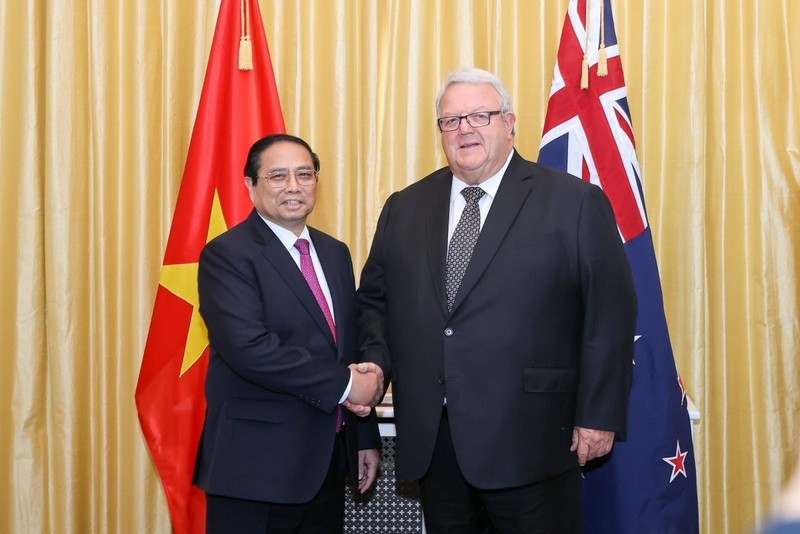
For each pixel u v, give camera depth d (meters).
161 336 2.61
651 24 2.80
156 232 2.84
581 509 2.12
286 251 2.10
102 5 2.78
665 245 2.80
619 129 2.59
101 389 2.83
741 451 2.78
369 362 2.10
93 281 2.83
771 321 2.75
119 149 2.80
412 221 2.20
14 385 2.78
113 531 2.86
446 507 2.12
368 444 2.26
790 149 2.74
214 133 2.65
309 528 2.11
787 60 2.73
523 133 2.84
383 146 2.83
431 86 2.84
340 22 2.82
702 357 2.77
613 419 1.96
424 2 2.83
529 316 1.98
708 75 2.79
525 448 1.96
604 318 1.99
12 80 2.74
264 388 2.05
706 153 2.80
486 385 1.97
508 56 2.84
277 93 2.70
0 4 2.73
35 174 2.76
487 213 2.09
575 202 2.03
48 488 2.82
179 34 2.83
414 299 2.09
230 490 1.99
